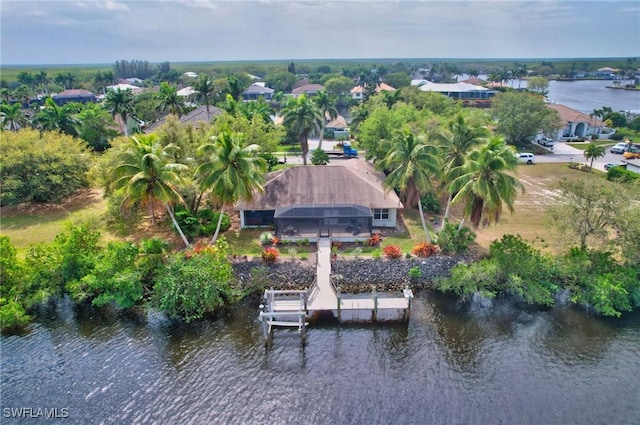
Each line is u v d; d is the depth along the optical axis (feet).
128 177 111.96
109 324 101.24
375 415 75.87
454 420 74.59
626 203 108.99
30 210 159.43
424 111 210.18
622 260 115.55
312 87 475.31
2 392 80.89
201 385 82.84
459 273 111.86
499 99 270.67
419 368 86.99
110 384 82.99
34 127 228.22
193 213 140.77
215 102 346.54
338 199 136.15
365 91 450.30
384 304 102.53
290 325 98.89
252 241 130.52
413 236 134.21
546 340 94.99
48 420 74.79
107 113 259.60
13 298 104.88
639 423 73.87
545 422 74.18
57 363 88.33
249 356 90.84
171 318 103.30
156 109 286.25
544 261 113.39
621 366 86.84
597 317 102.99
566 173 201.98
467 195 115.96
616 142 274.16
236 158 115.24
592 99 555.69
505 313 105.09
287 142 281.54
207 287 103.19
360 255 121.39
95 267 107.34
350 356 90.84
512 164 108.78
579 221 113.70
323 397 79.97
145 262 112.78
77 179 164.45
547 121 250.78
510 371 85.76
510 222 146.20
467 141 131.23
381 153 174.50
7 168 149.89
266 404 78.59
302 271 116.37
